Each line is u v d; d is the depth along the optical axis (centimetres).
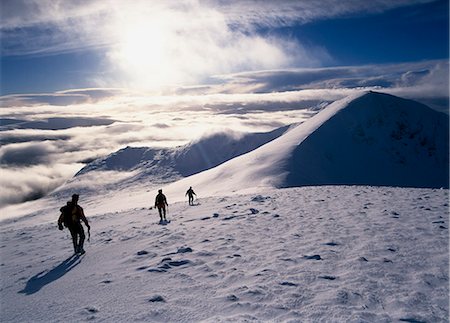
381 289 677
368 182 8994
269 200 2028
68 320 609
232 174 7594
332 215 1422
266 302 634
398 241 995
